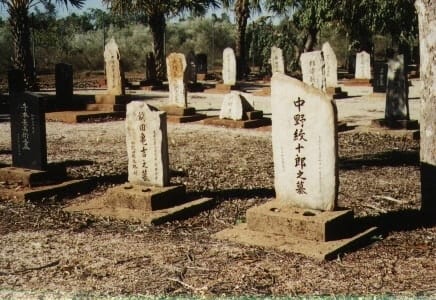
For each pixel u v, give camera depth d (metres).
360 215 7.56
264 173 10.31
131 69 47.31
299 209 6.64
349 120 17.69
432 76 6.93
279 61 26.03
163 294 4.96
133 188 7.86
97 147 13.17
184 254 6.03
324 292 4.95
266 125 16.66
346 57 47.22
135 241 6.50
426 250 6.09
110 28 58.31
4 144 13.58
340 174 10.18
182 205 7.75
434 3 6.81
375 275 5.37
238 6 35.31
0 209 7.80
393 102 14.84
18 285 5.21
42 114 8.70
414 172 10.33
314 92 6.45
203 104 22.89
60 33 47.06
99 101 19.66
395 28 30.19
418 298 4.78
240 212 7.78
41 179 8.70
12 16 24.94
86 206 7.82
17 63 25.34
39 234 6.78
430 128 7.02
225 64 28.38
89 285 5.20
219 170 10.59
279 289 5.05
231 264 5.71
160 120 7.71
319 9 29.73
